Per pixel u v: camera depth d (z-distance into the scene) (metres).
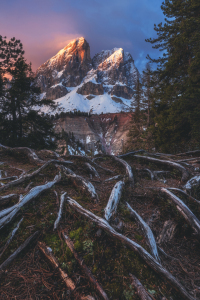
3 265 2.40
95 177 5.08
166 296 2.11
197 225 3.10
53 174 4.70
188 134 14.51
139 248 2.50
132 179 4.66
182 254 2.87
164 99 16.48
